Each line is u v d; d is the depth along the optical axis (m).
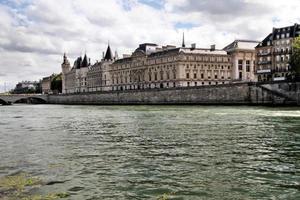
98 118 73.75
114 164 25.66
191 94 145.25
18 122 66.00
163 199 18.12
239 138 38.00
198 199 18.14
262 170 23.73
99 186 20.23
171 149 31.62
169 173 22.98
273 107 104.19
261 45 171.00
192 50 198.38
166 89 158.62
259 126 49.72
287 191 19.39
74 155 29.19
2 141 37.91
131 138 39.38
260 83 117.94
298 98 107.75
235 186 20.22
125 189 19.67
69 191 19.28
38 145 34.84
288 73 157.12
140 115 79.56
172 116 73.00
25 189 19.53
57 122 64.69
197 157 27.89
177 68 194.25
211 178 21.81
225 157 27.86
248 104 122.06
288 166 24.89
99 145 34.53
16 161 26.80
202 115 74.12
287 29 160.00
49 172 23.30
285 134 40.97
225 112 83.50
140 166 24.97
